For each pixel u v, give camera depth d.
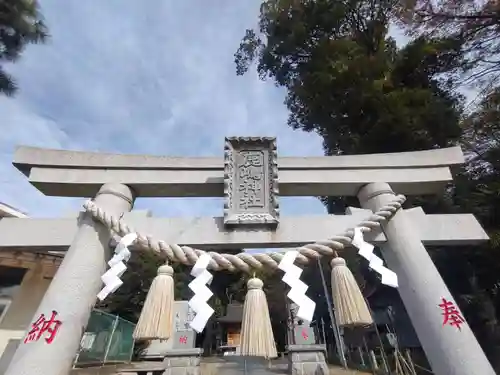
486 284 7.47
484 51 7.43
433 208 7.12
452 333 1.80
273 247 2.26
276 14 11.06
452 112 7.29
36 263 7.89
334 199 9.58
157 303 1.82
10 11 7.73
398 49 9.46
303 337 8.16
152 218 2.29
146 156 2.61
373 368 8.66
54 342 1.75
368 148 7.77
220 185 2.55
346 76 7.95
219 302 20.98
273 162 2.49
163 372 7.30
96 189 2.54
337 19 9.73
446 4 7.36
